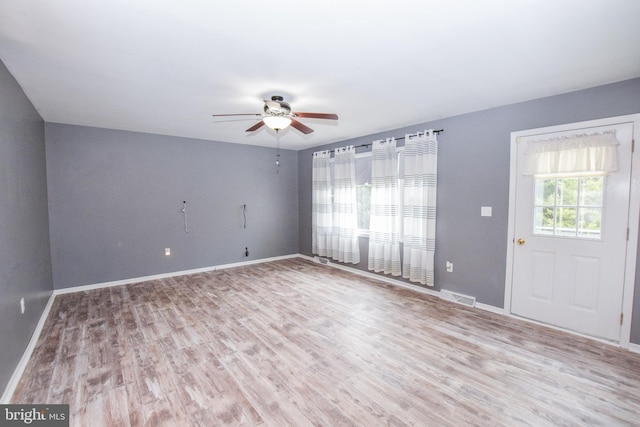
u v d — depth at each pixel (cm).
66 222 404
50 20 164
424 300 375
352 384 210
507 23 170
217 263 539
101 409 185
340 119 383
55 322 311
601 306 270
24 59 211
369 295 394
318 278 475
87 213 418
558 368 228
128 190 449
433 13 161
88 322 311
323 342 268
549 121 294
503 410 184
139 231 460
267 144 570
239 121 390
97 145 423
